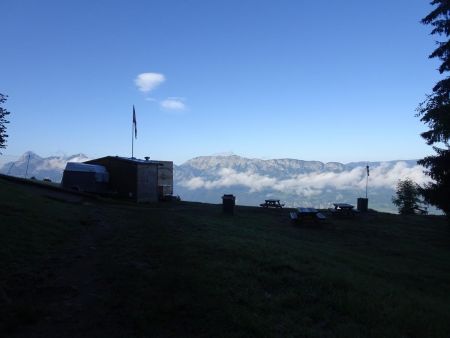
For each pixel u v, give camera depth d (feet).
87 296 26.13
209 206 110.52
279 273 33.19
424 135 88.89
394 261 55.47
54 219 50.11
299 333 21.54
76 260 34.37
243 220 83.25
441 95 81.15
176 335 20.83
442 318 27.22
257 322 22.12
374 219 97.19
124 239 44.83
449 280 46.11
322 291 29.17
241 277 30.63
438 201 87.92
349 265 45.01
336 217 98.07
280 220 89.20
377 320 24.52
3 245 34.50
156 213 78.33
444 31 83.51
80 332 21.04
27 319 22.07
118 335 20.72
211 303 24.48
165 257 35.91
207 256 36.76
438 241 75.31
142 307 24.02
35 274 29.50
